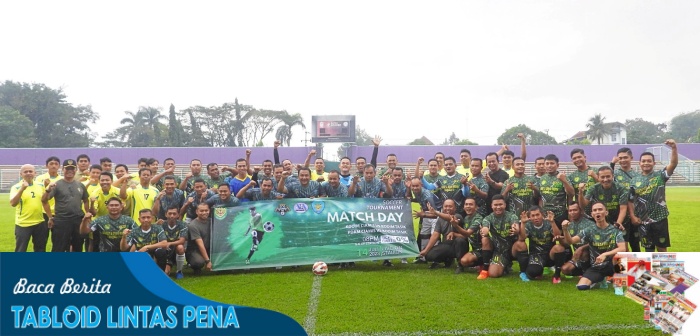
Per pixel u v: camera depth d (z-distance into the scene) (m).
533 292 7.07
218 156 48.62
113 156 48.16
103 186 8.63
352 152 49.09
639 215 8.09
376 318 5.90
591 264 7.45
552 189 8.53
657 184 7.98
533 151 48.47
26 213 8.25
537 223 7.77
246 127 72.12
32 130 62.44
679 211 18.31
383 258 8.88
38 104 66.50
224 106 71.69
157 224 8.10
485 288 7.31
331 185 9.37
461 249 8.41
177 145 70.12
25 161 47.44
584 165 8.70
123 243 7.79
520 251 7.96
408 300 6.65
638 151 48.47
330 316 5.98
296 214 8.86
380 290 7.20
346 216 8.97
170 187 8.99
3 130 58.88
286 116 71.94
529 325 5.64
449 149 48.69
